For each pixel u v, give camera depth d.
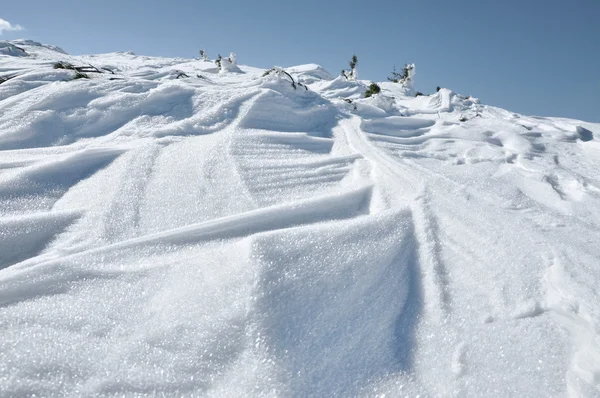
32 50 12.02
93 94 3.87
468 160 3.47
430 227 2.19
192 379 1.28
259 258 1.72
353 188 2.64
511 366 1.36
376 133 4.23
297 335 1.45
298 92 4.81
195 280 1.68
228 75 7.95
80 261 1.80
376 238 2.03
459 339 1.49
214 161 2.89
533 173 3.15
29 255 1.95
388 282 1.80
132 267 1.79
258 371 1.30
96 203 2.34
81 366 1.29
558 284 1.72
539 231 2.15
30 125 3.25
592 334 1.46
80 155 2.81
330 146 3.63
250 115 3.88
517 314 1.59
